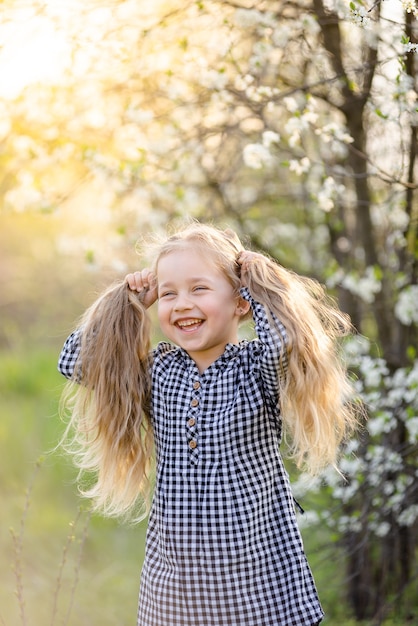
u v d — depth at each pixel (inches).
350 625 145.5
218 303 84.6
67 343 93.7
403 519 136.2
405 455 139.5
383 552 143.4
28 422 248.5
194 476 81.5
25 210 153.0
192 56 128.6
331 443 92.0
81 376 92.7
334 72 135.6
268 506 82.4
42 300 373.1
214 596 79.9
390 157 143.1
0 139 147.3
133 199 161.8
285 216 180.5
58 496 204.7
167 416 84.9
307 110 131.0
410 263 147.6
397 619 145.3
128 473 92.0
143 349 92.1
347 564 149.9
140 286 93.0
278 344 82.4
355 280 139.9
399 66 108.2
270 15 124.0
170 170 146.7
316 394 85.9
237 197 174.1
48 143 148.2
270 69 142.3
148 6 132.3
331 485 132.0
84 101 147.5
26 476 213.2
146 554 85.1
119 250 158.7
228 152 159.5
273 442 84.2
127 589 159.8
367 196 149.2
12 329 366.0
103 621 145.3
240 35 133.4
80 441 97.7
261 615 79.6
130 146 151.6
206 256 85.3
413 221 139.9
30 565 167.0
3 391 291.3
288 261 173.9
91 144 150.5
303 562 82.6
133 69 138.3
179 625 80.8
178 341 85.0
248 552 80.0
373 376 129.7
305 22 122.7
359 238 157.4
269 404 83.4
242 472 80.9
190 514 81.0
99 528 189.9
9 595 149.3
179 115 152.4
